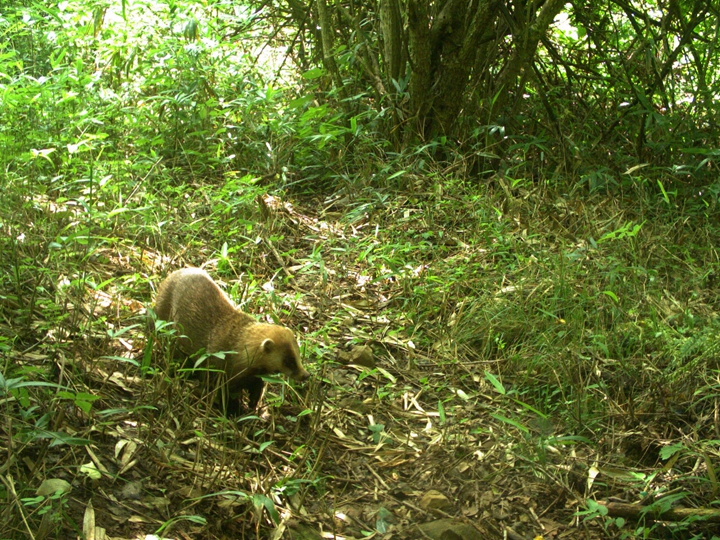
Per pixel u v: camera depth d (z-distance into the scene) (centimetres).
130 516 313
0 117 641
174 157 688
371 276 561
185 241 556
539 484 384
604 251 571
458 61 704
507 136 729
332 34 784
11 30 820
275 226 607
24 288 436
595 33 836
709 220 651
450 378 467
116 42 795
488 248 577
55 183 579
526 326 493
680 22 783
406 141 709
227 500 336
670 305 522
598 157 744
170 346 409
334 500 360
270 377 388
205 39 787
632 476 387
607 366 470
